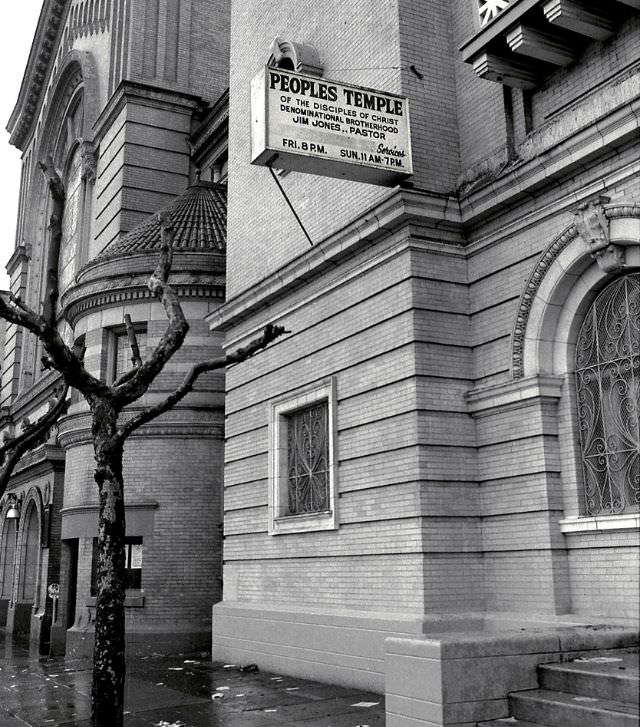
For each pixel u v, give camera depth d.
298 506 13.69
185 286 18.72
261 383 14.86
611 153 9.61
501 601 10.49
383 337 11.77
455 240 11.72
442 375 11.20
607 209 9.60
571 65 10.59
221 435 18.19
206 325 18.67
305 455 13.72
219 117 26.50
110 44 31.02
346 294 12.75
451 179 12.09
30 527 28.86
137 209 26.89
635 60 9.66
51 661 18.02
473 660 7.38
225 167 26.50
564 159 9.98
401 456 11.10
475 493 11.02
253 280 15.66
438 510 10.73
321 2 14.40
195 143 27.91
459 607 10.54
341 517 12.20
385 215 11.56
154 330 18.75
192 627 17.08
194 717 9.66
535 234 10.68
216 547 17.69
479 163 11.75
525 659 7.64
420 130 12.05
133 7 28.97
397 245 11.61
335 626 11.85
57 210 8.79
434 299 11.41
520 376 10.59
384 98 11.70
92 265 20.05
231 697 10.98
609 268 9.69
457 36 12.59
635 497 9.36
